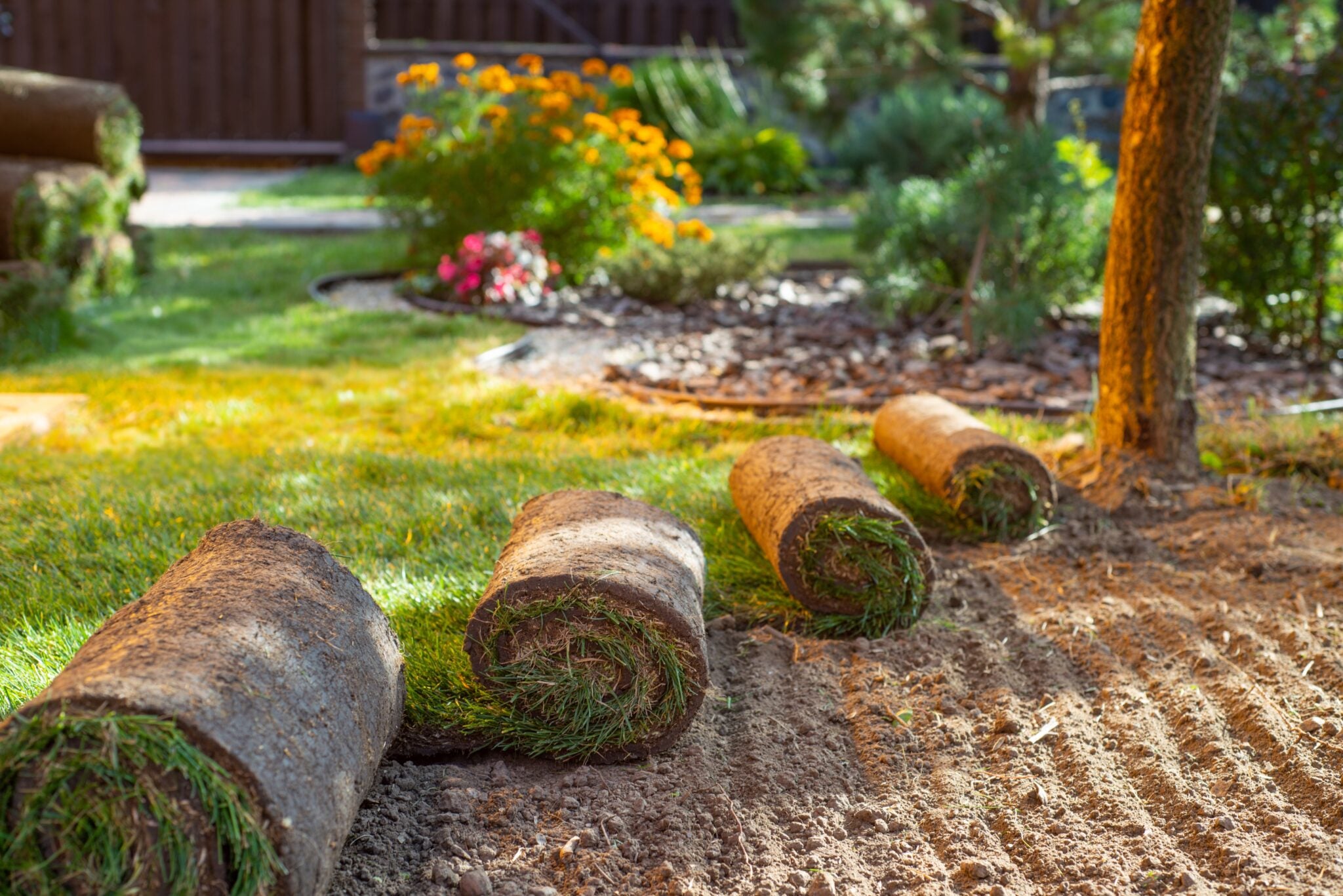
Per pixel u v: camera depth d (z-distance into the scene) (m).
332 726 2.17
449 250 9.09
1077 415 5.66
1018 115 11.23
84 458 4.71
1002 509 4.18
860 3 11.44
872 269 7.55
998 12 11.57
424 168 9.05
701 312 8.49
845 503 3.43
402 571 3.61
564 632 2.69
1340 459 4.90
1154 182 4.47
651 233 9.06
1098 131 15.68
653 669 2.70
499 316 8.07
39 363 6.29
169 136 17.14
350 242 10.89
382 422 5.52
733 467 4.16
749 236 10.70
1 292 6.55
